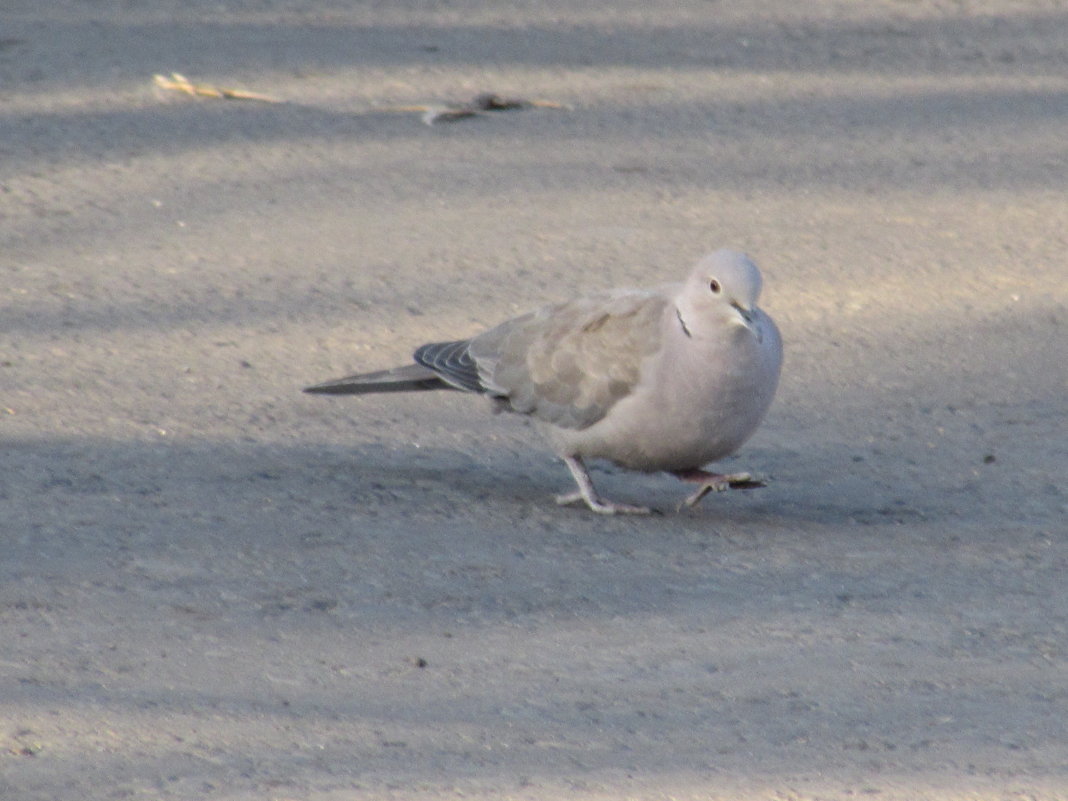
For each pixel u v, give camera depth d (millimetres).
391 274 15586
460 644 8359
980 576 9547
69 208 17406
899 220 17453
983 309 14922
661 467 10703
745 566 9688
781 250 16438
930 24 26156
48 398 12414
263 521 10148
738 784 6773
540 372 10727
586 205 17734
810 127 20859
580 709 7574
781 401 12930
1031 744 7246
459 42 24625
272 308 14672
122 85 22078
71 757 6902
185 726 7246
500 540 10055
